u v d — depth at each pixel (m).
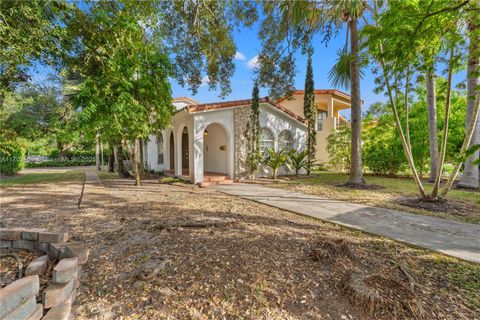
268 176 12.34
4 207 5.68
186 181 10.71
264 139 12.34
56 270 2.12
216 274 2.65
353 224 4.52
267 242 3.55
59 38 4.20
